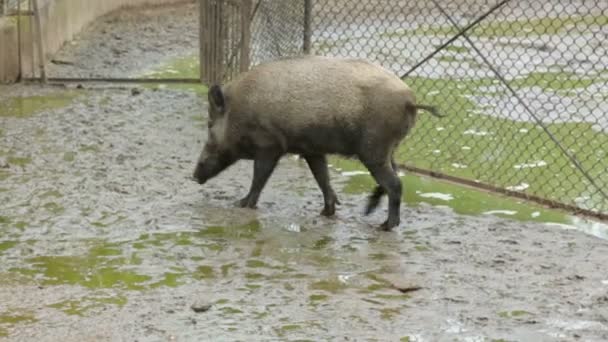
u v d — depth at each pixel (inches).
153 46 748.6
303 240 317.7
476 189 384.5
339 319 252.5
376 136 322.7
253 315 254.2
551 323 253.4
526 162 419.8
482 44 674.2
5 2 592.7
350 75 326.0
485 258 303.6
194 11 962.7
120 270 286.8
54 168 397.7
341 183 390.9
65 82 577.9
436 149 440.8
